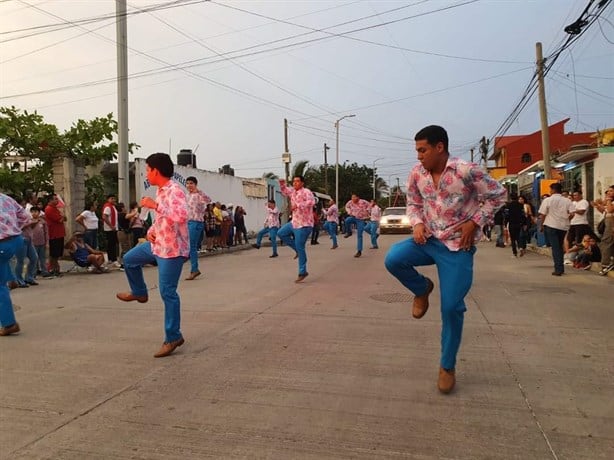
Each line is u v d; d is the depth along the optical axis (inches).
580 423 136.5
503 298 309.4
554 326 239.6
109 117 637.9
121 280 420.2
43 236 433.7
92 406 151.6
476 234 149.8
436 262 156.6
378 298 309.7
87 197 660.7
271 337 223.1
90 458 121.7
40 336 231.3
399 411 145.3
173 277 198.4
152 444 128.0
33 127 592.7
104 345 215.2
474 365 183.9
